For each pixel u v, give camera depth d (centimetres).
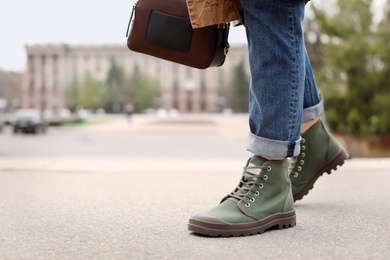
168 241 133
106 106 8700
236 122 3334
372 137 814
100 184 264
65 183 270
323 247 125
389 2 830
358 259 113
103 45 9469
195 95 9138
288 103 144
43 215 174
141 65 9456
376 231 144
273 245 128
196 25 142
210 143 1412
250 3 140
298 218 166
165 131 2253
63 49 9369
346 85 823
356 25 820
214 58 153
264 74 143
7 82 8806
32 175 308
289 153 148
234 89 7831
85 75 8231
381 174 289
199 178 285
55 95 9325
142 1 150
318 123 184
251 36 144
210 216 140
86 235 140
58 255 117
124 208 188
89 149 1209
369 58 812
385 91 812
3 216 172
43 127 2316
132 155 999
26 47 9338
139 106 8656
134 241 133
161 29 149
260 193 147
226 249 123
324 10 833
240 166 345
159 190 239
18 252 121
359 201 200
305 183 189
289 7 140
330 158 187
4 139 1766
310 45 877
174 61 153
